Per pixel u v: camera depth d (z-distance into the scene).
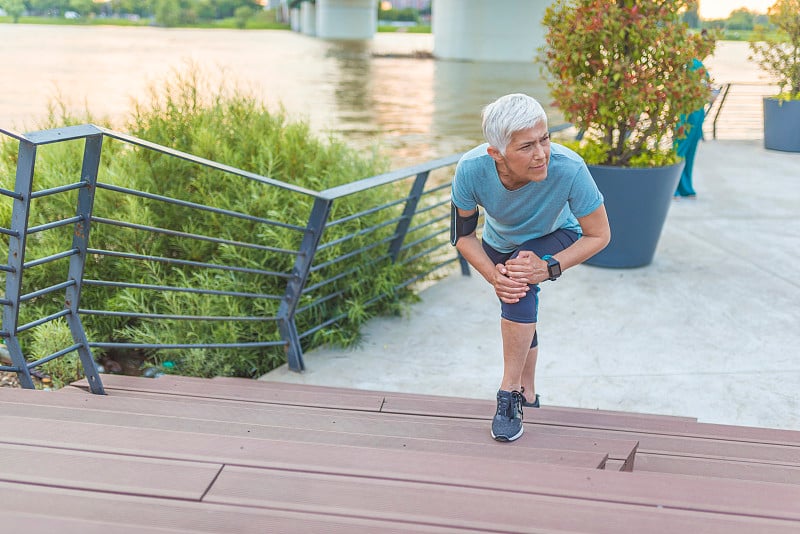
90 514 1.54
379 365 4.57
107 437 1.94
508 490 1.74
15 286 2.69
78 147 5.62
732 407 4.00
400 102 22.22
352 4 87.56
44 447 1.86
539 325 5.07
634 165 5.93
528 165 2.33
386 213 5.72
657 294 5.61
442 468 1.85
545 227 2.69
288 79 29.17
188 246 5.17
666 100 5.59
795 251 6.66
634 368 4.46
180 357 4.69
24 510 1.54
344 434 2.38
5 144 5.70
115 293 4.88
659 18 5.54
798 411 3.96
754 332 4.96
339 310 5.04
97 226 4.95
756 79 26.20
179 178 5.49
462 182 2.57
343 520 1.55
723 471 2.39
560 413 3.05
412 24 181.00
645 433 2.91
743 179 9.73
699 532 1.53
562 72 5.94
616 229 6.00
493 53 45.94
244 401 3.16
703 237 7.08
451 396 3.91
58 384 4.27
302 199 5.41
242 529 1.50
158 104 6.38
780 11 11.52
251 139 6.14
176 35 92.00
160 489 1.65
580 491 1.75
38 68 30.95
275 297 4.28
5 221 4.95
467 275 6.16
